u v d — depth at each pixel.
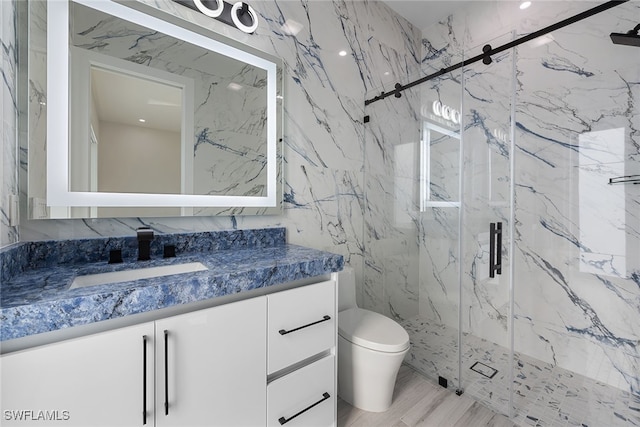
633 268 1.60
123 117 1.18
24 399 0.61
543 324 1.94
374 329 1.51
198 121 1.37
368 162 2.18
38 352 0.62
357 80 2.11
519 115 2.04
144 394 0.75
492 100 1.62
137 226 1.24
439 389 1.66
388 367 1.38
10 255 0.83
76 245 1.06
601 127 1.69
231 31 1.48
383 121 2.12
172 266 1.10
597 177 1.71
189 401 0.83
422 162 1.98
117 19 1.16
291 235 1.74
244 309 0.93
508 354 1.57
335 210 1.98
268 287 1.05
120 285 0.76
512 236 1.55
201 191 1.38
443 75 1.85
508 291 1.57
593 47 1.71
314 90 1.84
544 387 1.66
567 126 1.83
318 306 1.15
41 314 0.62
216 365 0.88
